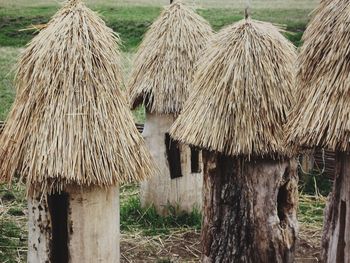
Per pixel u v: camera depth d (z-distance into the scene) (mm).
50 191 4051
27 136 4082
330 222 3787
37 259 4273
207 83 4695
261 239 4832
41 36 4277
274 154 4645
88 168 3977
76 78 4098
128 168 4152
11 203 7496
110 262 4352
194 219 6844
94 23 4324
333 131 3432
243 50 4602
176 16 6645
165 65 6527
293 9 22359
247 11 4773
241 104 4512
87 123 4051
